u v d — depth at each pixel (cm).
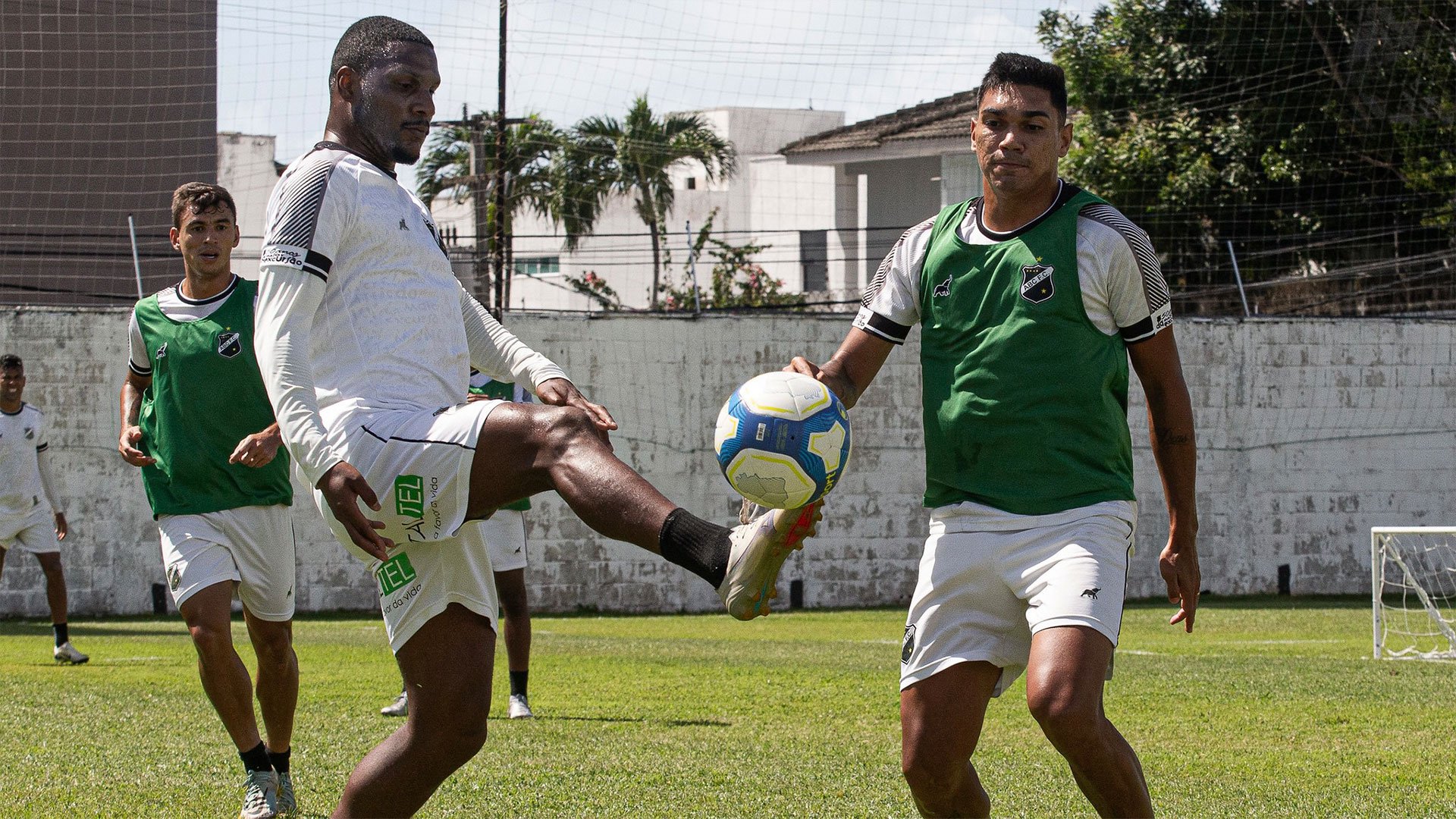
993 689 347
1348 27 2128
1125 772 317
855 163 2925
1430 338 1861
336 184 333
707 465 1736
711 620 1571
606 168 3119
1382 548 1121
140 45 1928
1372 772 516
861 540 1761
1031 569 331
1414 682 816
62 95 1900
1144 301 345
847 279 2916
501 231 1717
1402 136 2056
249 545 476
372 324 333
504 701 748
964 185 2727
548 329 1709
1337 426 1844
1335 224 2150
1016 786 484
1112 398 348
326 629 1373
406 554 333
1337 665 933
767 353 1750
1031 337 342
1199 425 1820
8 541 1002
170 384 491
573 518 1716
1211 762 540
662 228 3219
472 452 304
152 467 488
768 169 3872
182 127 1942
